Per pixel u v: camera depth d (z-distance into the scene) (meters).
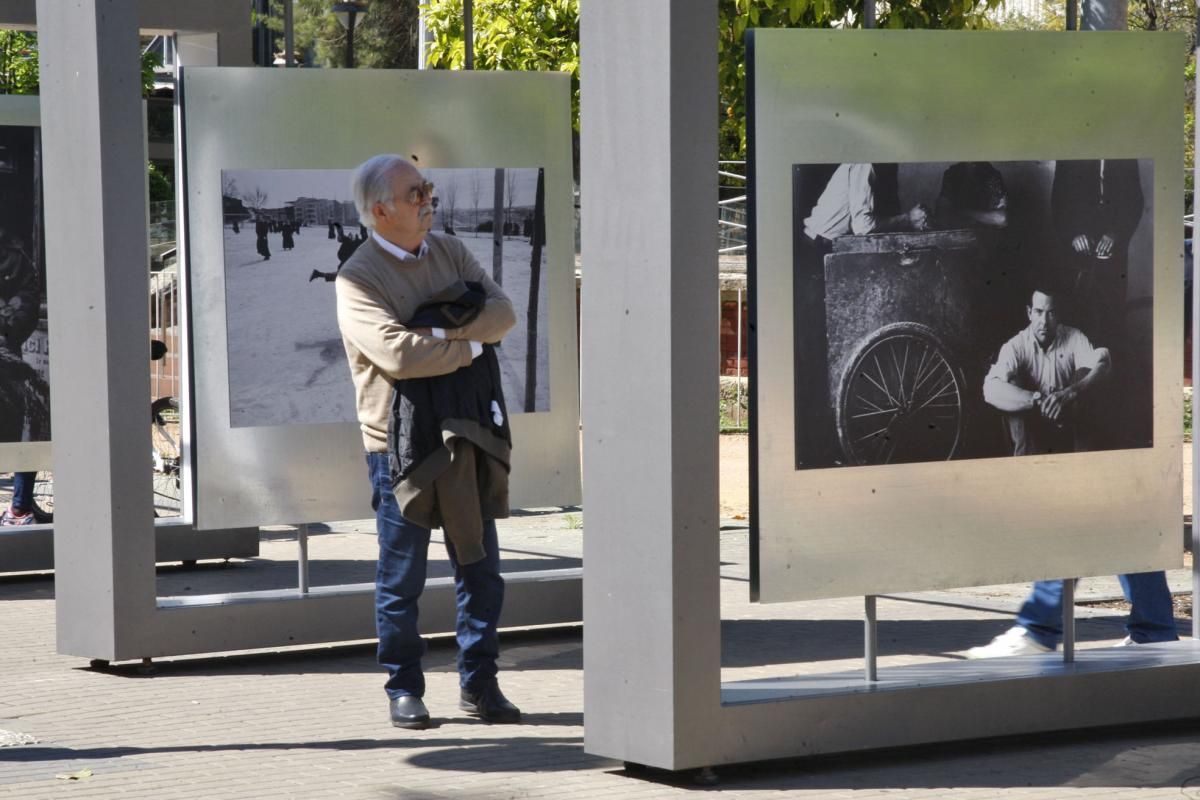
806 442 7.22
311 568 13.89
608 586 7.02
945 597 11.92
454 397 7.69
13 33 26.84
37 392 13.08
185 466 13.74
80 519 9.48
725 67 13.56
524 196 10.41
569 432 10.55
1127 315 7.77
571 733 7.85
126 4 9.22
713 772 7.07
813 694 7.15
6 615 11.46
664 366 6.71
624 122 6.80
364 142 10.14
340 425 10.15
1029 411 7.60
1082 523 7.75
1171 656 7.97
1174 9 35.06
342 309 7.72
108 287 9.27
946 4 13.39
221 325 9.91
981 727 7.47
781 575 7.20
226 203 9.89
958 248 7.43
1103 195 7.69
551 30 21.09
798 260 7.18
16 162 12.89
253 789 6.83
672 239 6.64
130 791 6.80
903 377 7.38
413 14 35.00
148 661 9.47
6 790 6.81
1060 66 7.57
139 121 9.29
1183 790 6.79
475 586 8.05
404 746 7.60
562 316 10.52
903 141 7.33
